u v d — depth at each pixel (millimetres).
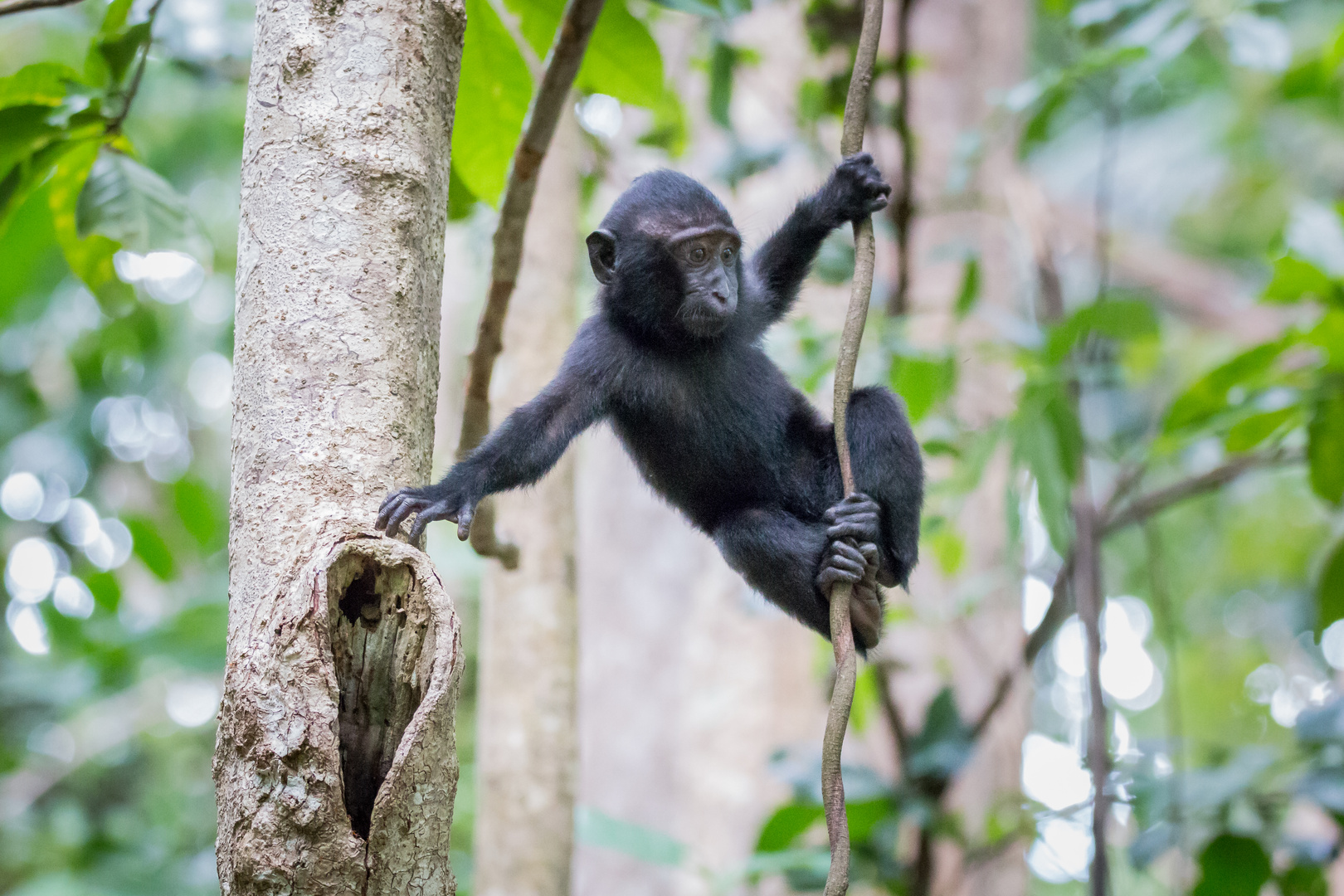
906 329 9961
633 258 7613
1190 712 19875
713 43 10852
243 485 4281
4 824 15469
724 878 9008
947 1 13844
